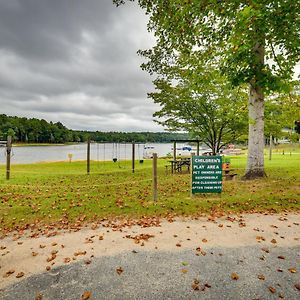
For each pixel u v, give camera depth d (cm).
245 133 1775
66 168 2272
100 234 552
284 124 1612
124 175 1628
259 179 1120
